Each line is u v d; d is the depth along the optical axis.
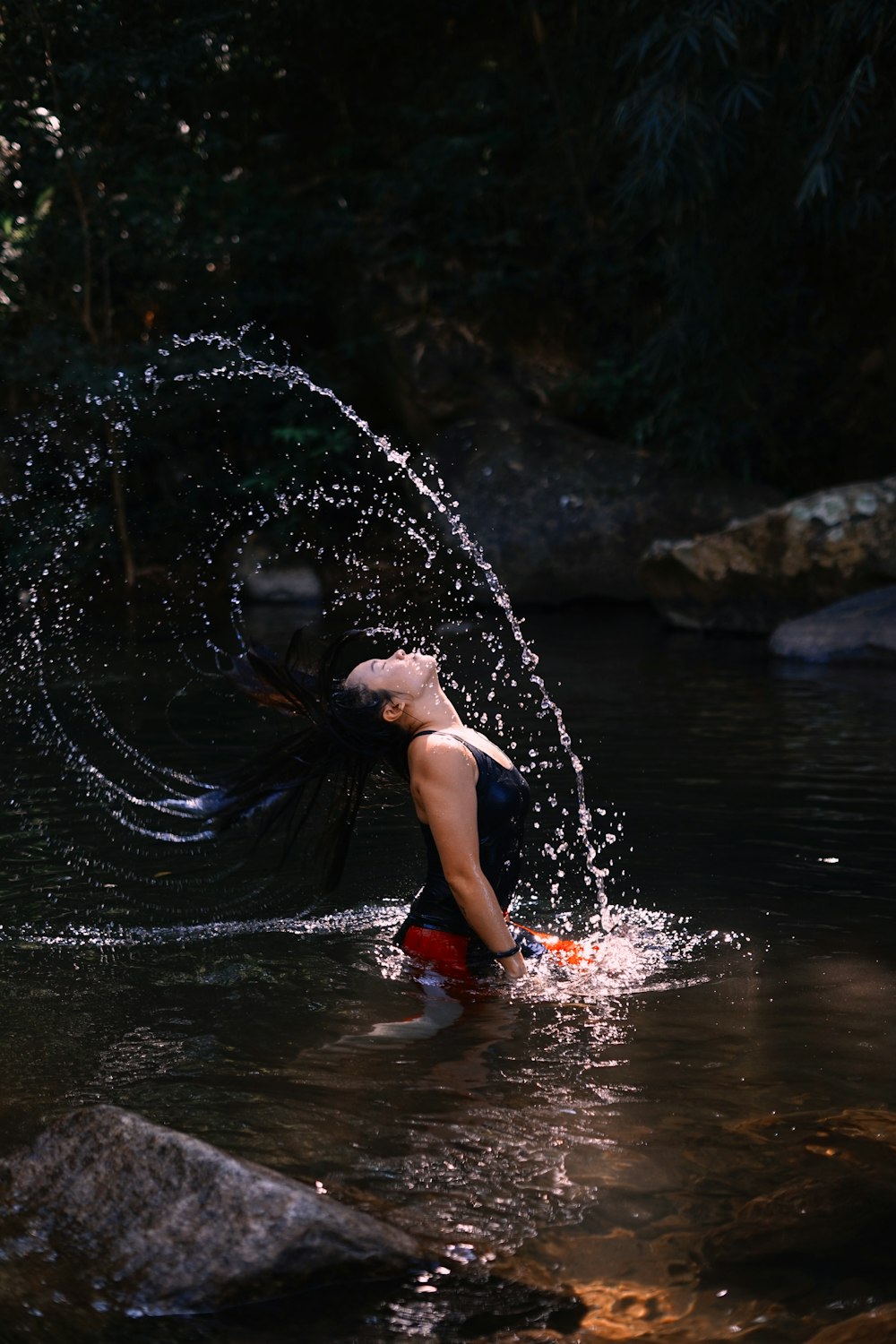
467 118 17.72
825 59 11.76
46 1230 2.34
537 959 3.94
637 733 7.61
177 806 4.61
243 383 16.50
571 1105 2.90
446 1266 2.27
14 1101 2.93
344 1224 2.29
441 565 15.01
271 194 17.44
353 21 17.77
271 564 15.46
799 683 9.51
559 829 5.48
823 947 3.98
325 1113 2.86
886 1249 2.31
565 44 16.70
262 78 17.83
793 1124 2.79
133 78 14.95
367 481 16.59
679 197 12.63
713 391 14.80
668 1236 2.36
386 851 5.21
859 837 5.23
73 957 3.97
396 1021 3.44
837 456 15.70
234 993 3.65
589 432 16.22
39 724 7.95
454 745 3.99
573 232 17.06
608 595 14.77
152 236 16.31
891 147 12.48
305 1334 2.09
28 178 15.54
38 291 16.42
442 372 16.31
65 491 15.94
